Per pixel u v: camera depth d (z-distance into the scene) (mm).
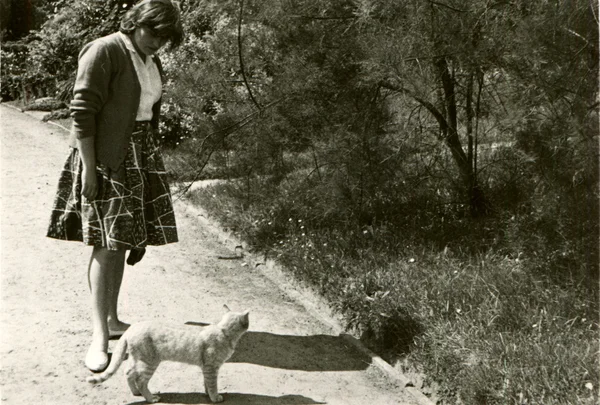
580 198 4457
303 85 5625
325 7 5633
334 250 5727
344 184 5641
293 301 5375
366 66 5012
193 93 6316
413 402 3922
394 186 6055
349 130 5562
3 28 18781
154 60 4164
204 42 9195
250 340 4512
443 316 4547
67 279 5250
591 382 3627
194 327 3590
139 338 3500
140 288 5246
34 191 8016
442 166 6332
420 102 5441
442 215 6332
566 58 4262
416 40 4902
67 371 3787
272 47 6066
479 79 5535
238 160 6422
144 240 4031
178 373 3902
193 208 7680
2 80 16609
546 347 3900
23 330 4270
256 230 6477
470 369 3896
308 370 4188
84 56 3846
